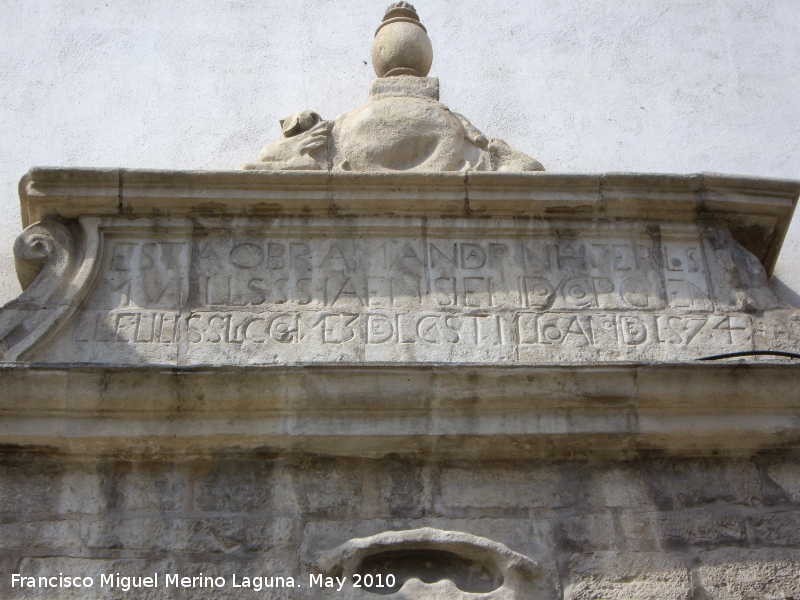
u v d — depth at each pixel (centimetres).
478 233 762
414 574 652
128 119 951
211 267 739
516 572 642
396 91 828
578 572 650
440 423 673
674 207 771
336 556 640
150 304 722
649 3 1050
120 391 661
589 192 764
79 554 640
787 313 744
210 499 663
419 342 714
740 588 650
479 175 755
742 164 955
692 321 739
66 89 963
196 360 700
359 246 754
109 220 748
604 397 677
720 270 761
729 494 682
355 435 667
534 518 666
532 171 765
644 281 753
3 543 641
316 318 721
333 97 977
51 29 998
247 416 670
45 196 741
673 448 689
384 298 732
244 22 1019
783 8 1048
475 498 670
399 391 668
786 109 991
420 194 757
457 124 812
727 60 1021
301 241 755
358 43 1012
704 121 980
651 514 671
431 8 1041
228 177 746
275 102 970
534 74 1002
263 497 664
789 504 681
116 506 657
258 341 710
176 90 971
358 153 795
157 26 1009
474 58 1009
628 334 730
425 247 755
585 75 1005
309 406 668
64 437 661
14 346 692
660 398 679
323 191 753
